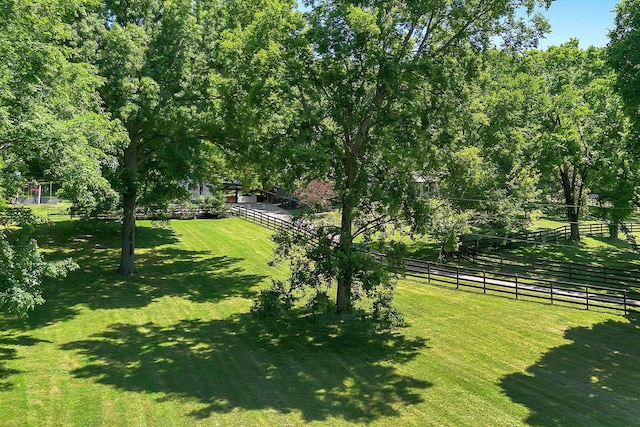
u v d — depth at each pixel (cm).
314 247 1733
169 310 2020
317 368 1451
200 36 2366
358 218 1892
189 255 3131
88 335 1686
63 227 3716
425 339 1719
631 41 1700
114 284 2388
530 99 3459
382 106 1833
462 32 1786
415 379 1377
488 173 3038
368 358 1536
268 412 1163
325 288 2414
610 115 2808
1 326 1731
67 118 1485
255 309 1738
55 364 1409
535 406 1213
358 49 1666
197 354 1545
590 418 1153
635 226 4656
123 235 2588
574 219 3828
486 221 3038
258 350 1595
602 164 2983
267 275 2655
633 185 2752
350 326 1855
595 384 1348
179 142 2372
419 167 1830
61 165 1302
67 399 1188
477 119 2019
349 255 1647
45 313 1909
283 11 1811
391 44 1723
